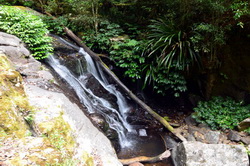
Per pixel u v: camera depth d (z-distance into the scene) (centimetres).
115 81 468
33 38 367
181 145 311
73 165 148
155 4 532
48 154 142
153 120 463
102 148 248
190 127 404
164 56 430
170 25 447
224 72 440
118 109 439
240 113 383
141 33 507
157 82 454
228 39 419
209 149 292
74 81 396
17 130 164
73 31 546
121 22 576
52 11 609
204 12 416
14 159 125
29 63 321
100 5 577
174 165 318
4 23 351
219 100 436
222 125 368
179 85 436
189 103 493
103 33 519
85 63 447
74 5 507
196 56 441
